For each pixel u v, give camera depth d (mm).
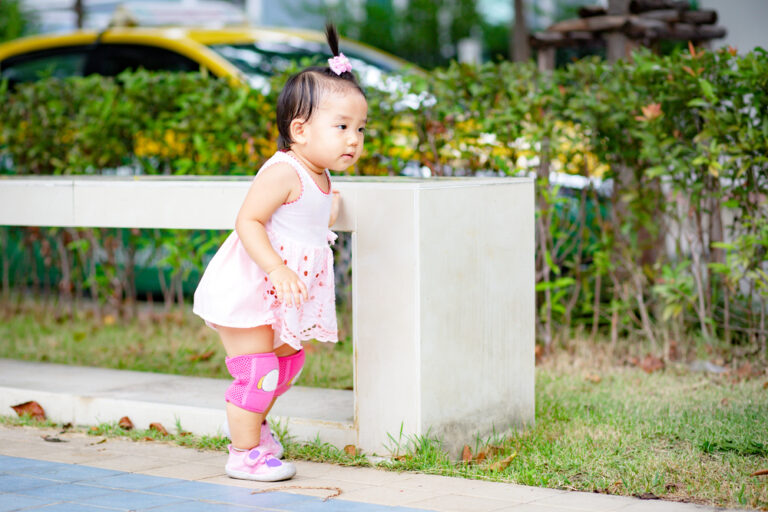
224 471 4090
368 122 6668
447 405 4285
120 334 7500
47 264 8125
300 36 9383
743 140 5824
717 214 6426
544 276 6633
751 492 3748
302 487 3828
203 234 7418
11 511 3494
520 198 4695
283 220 3904
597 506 3570
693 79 5945
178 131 7273
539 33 8016
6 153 7906
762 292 5949
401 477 4008
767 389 5543
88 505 3574
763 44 9906
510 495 3730
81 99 7660
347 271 7074
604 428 4773
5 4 18031
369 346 4227
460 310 4324
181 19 10984
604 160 6453
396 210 4125
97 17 17688
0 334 7590
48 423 4969
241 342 3979
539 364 6320
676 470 4066
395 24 21203
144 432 4719
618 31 7535
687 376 5938
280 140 4035
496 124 6504
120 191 4805
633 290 6633
